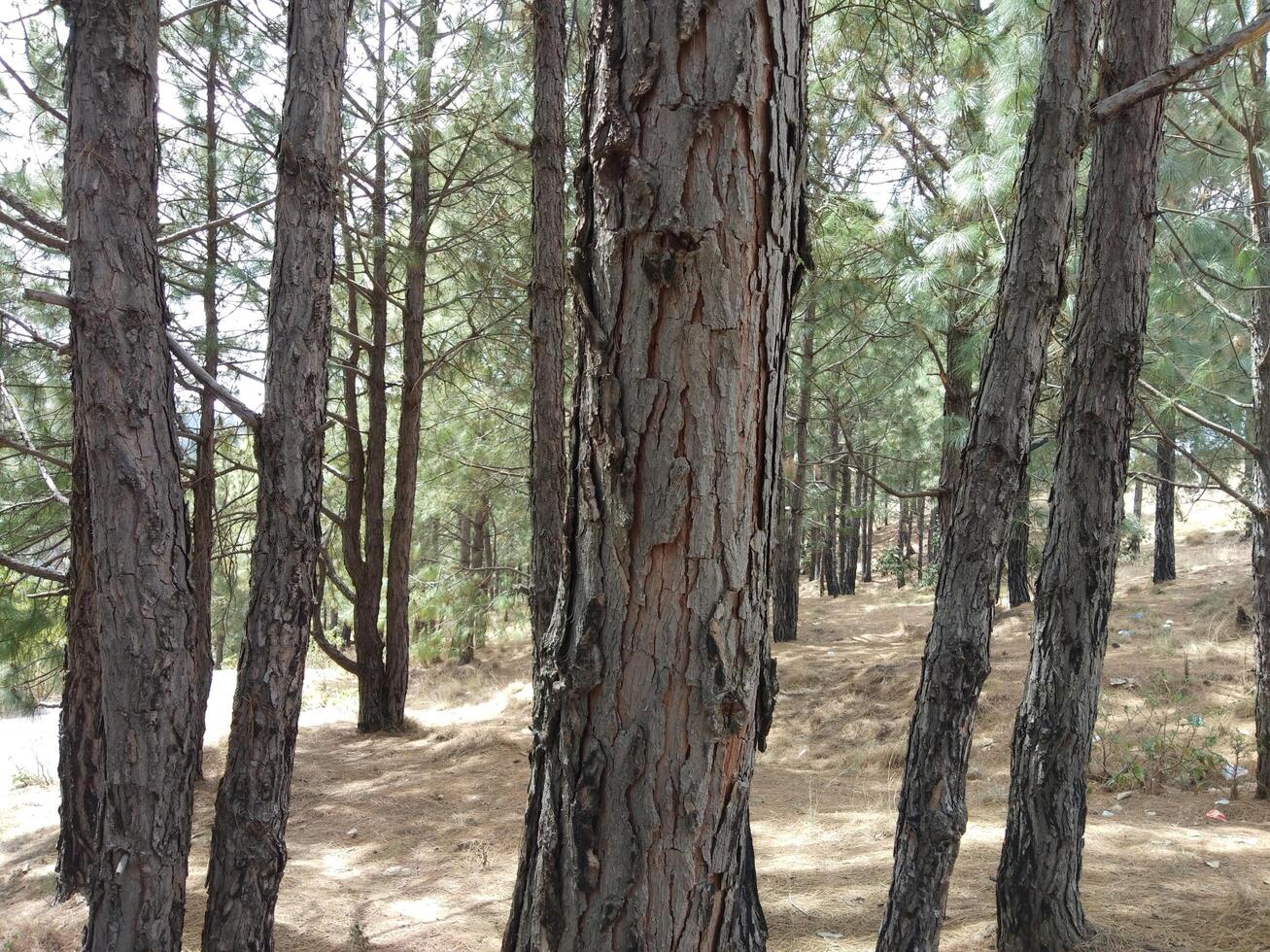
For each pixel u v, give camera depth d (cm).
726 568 165
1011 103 544
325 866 587
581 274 170
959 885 478
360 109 841
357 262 1072
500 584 1153
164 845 307
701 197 158
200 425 801
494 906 490
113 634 301
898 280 719
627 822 169
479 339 938
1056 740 385
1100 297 392
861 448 1473
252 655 361
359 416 1249
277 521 363
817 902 464
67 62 297
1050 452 798
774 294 169
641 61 161
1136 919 407
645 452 164
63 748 546
